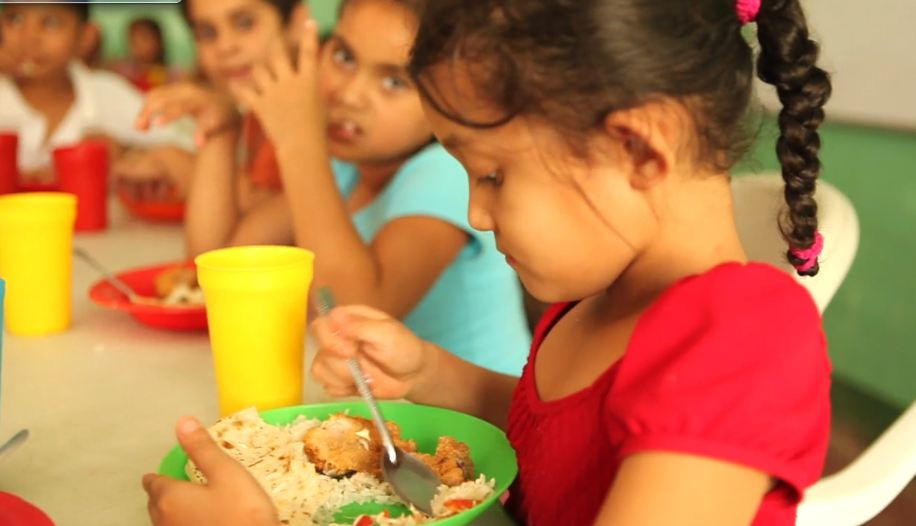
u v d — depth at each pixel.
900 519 1.82
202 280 0.88
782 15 0.68
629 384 0.58
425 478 0.72
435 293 1.43
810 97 0.69
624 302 0.69
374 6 1.37
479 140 0.63
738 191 1.15
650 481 0.54
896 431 1.02
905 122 2.00
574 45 0.59
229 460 0.62
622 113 0.59
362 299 1.28
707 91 0.62
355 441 0.76
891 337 2.10
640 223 0.63
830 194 1.09
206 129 1.60
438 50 0.63
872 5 2.05
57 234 1.16
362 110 1.41
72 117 2.59
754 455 0.54
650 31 0.60
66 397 0.97
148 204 1.83
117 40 4.14
